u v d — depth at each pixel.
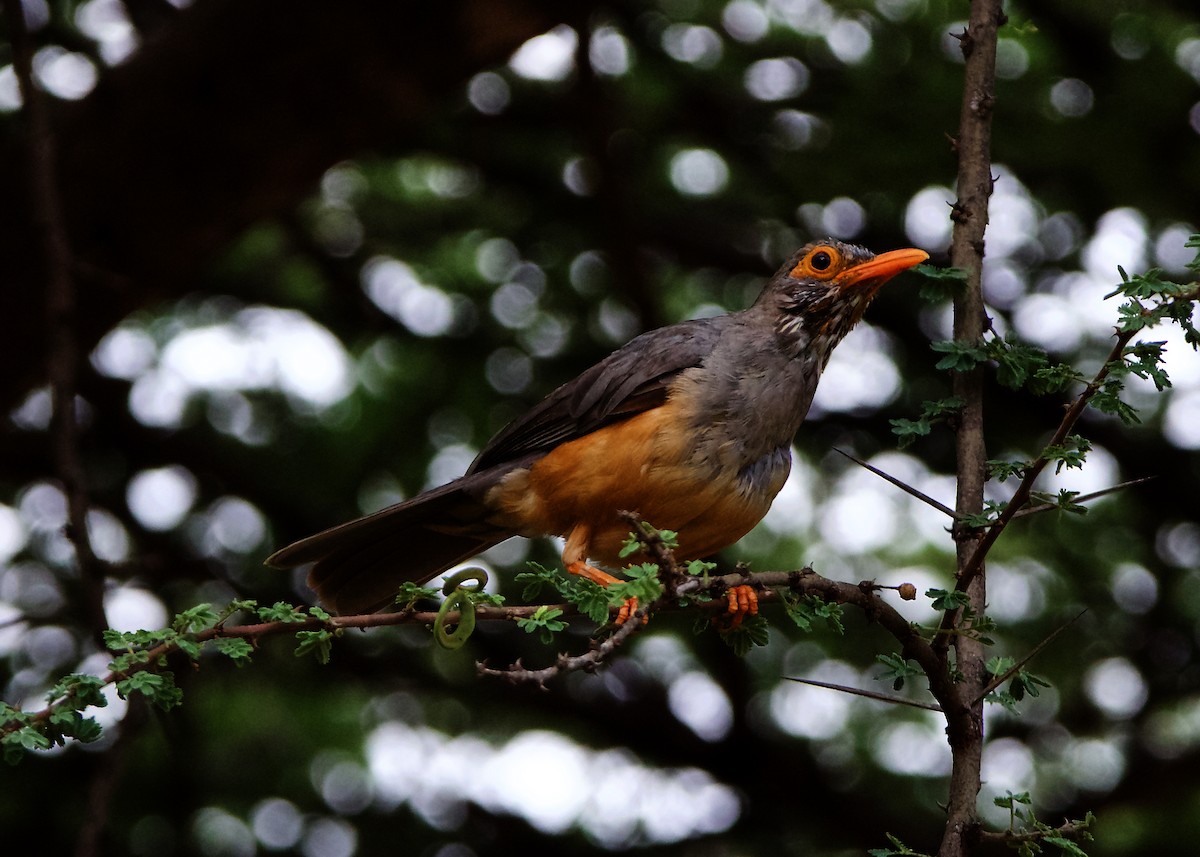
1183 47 13.16
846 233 14.30
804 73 13.91
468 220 14.61
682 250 14.38
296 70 11.52
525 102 14.21
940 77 13.05
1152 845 13.21
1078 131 13.07
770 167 14.12
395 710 14.35
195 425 14.24
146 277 12.02
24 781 12.39
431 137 14.16
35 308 11.60
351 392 14.22
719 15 13.79
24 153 11.16
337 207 14.73
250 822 13.19
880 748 13.98
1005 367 6.20
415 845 13.36
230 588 13.01
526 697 13.64
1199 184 13.23
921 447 13.55
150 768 12.63
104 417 13.74
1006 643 13.66
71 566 13.01
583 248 14.47
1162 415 13.66
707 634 13.55
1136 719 13.77
